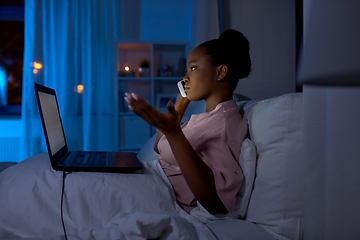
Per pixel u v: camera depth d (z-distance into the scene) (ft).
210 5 8.41
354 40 0.77
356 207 1.72
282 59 8.98
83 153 3.24
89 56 9.48
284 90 9.02
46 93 2.95
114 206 2.03
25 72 9.13
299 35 8.00
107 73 9.71
